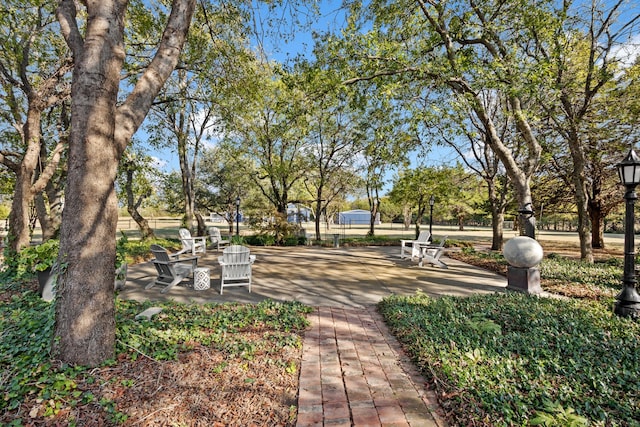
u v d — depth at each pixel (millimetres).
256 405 2344
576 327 3725
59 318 2641
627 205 4492
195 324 3854
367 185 19047
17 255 6523
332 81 7238
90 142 2602
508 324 3877
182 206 22547
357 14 7809
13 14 7484
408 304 4711
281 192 19219
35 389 2270
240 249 6379
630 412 2188
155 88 3102
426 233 11125
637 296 4355
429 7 7391
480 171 13805
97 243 2670
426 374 2771
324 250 13641
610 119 9680
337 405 2346
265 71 8445
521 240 6094
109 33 2688
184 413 2205
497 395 2314
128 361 2812
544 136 10648
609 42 8117
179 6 3309
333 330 3924
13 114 8992
